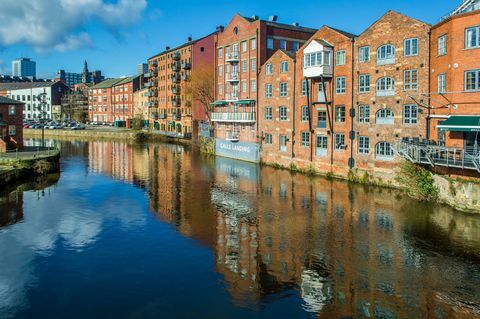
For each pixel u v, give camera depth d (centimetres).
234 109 5872
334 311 1583
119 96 12569
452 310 1573
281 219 2748
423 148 2859
